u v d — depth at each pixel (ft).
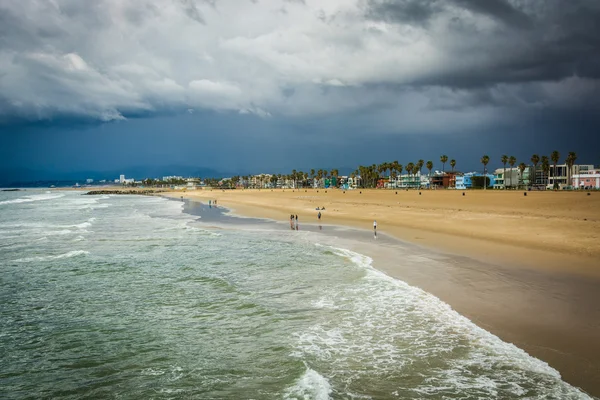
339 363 37.37
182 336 45.47
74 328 48.75
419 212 181.88
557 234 98.07
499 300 50.75
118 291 64.23
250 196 444.96
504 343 38.75
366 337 42.83
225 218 192.24
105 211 260.21
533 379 32.35
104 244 112.37
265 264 80.69
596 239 88.74
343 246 98.48
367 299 55.11
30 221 190.39
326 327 46.19
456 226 123.85
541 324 42.52
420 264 73.87
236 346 42.24
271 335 44.65
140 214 230.89
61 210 272.72
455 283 59.77
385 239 106.73
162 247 105.70
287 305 54.49
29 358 41.01
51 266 83.41
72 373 37.73
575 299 49.80
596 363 34.09
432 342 40.57
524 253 78.28
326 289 60.95
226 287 64.49
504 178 528.22
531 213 159.63
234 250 98.78
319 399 31.22
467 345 39.14
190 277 72.18
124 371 37.81
